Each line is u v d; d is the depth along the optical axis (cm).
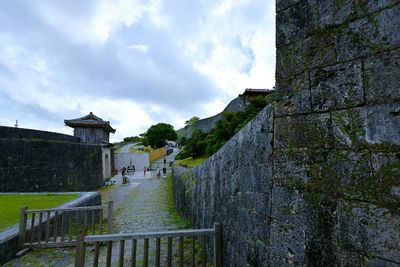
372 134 130
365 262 126
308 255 157
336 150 147
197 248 470
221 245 324
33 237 502
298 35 180
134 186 1841
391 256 116
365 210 129
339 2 154
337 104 149
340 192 142
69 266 423
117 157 3231
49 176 1355
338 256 139
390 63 126
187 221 711
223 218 342
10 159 1127
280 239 183
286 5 193
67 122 2069
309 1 174
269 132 212
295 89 179
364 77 136
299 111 175
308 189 162
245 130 272
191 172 709
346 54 147
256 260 228
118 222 782
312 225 157
